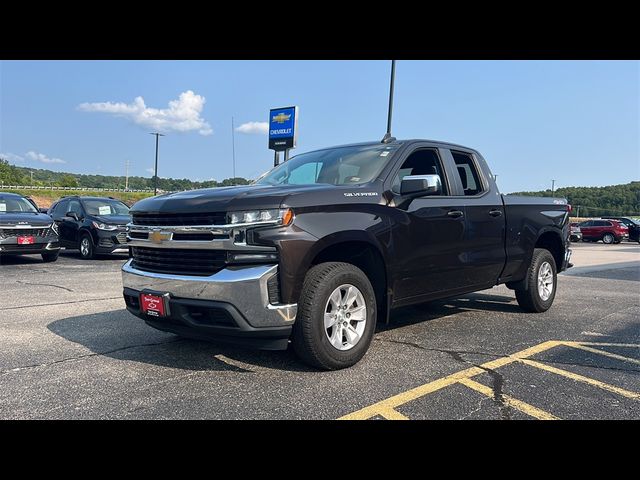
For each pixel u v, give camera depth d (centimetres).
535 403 331
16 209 1221
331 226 383
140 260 424
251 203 360
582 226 3394
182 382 366
